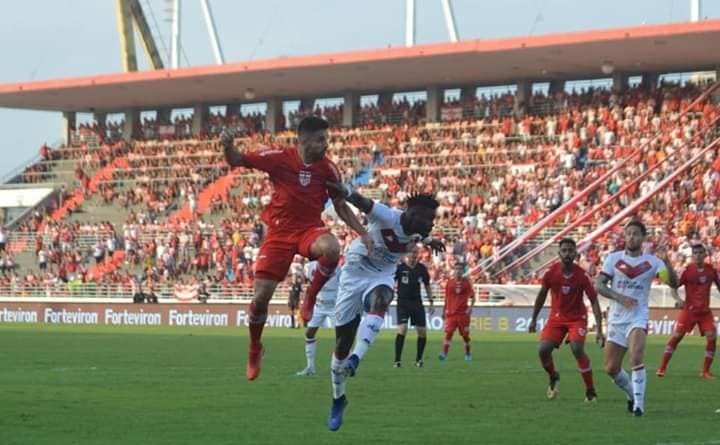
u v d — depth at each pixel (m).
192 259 74.50
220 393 23.41
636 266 20.14
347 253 16.84
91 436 16.72
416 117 81.69
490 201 70.19
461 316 35.22
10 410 20.02
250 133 86.69
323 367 31.31
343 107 84.94
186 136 89.38
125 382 25.97
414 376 28.50
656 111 73.00
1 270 79.94
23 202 86.81
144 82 84.00
